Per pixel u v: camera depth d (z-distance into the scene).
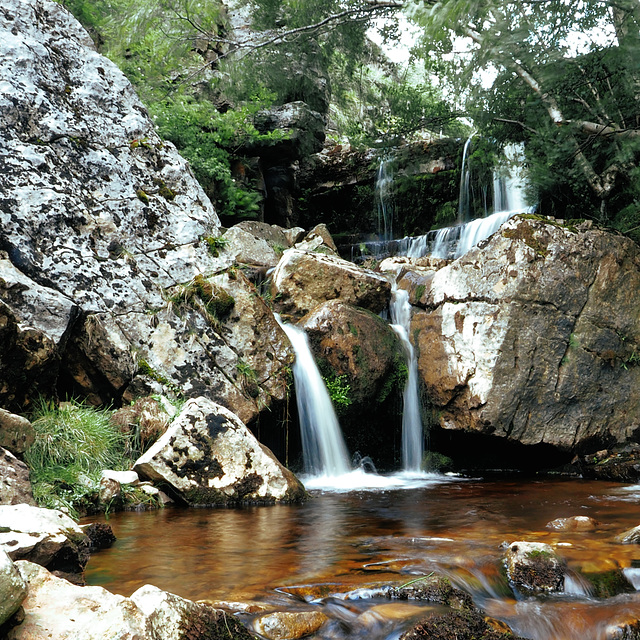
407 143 15.63
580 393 8.59
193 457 6.23
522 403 8.42
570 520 5.02
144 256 7.90
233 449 6.38
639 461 7.79
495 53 8.98
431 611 3.28
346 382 8.45
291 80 15.02
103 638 2.47
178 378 7.51
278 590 3.49
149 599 2.74
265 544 4.53
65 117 7.91
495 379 8.36
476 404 8.43
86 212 7.64
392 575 3.73
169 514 5.70
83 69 8.34
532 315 8.46
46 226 7.29
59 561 3.48
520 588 3.75
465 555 4.10
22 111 7.58
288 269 9.24
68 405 6.70
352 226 16.59
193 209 8.59
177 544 4.54
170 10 13.05
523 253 8.52
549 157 10.27
